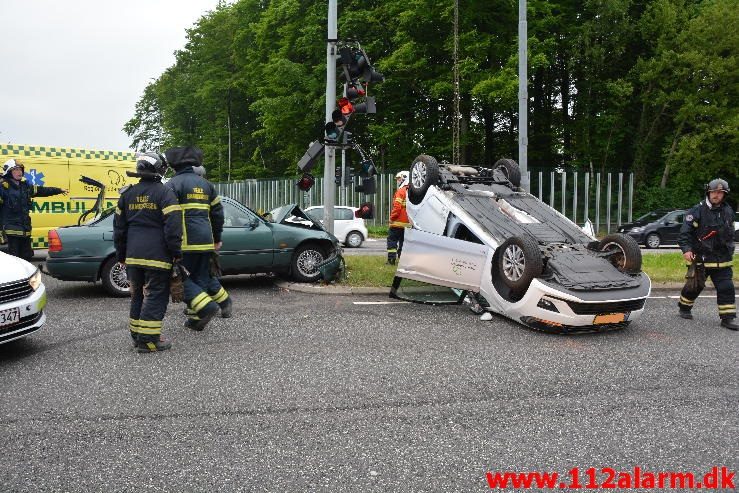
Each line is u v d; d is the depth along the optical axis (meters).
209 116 52.97
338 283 10.10
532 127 33.41
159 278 6.14
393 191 29.19
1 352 6.18
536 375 5.53
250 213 10.16
